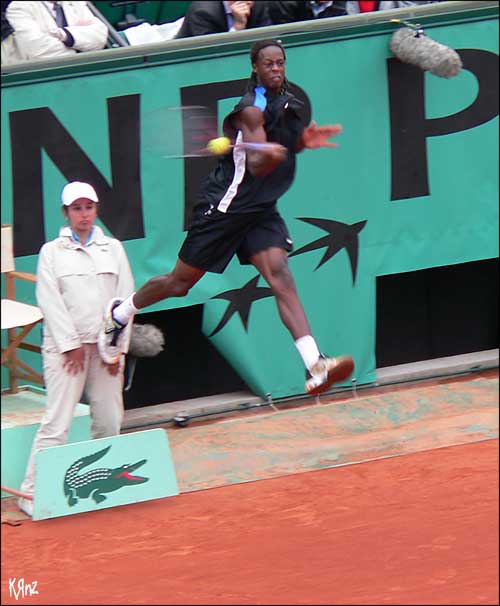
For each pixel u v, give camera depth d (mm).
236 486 22859
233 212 18844
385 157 26391
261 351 26391
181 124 20219
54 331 21531
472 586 18422
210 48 24781
